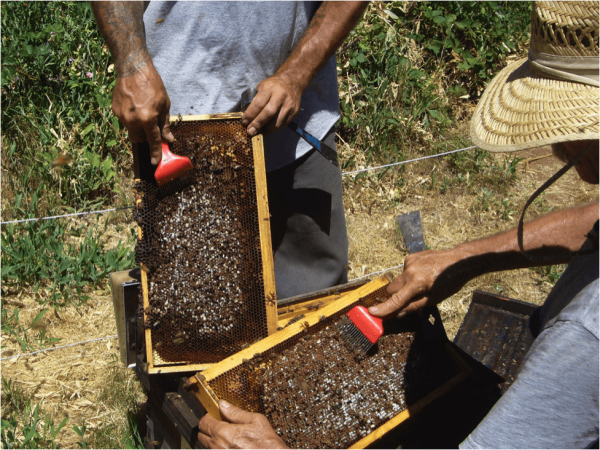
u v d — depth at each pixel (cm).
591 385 120
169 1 216
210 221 206
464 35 652
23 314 363
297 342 195
